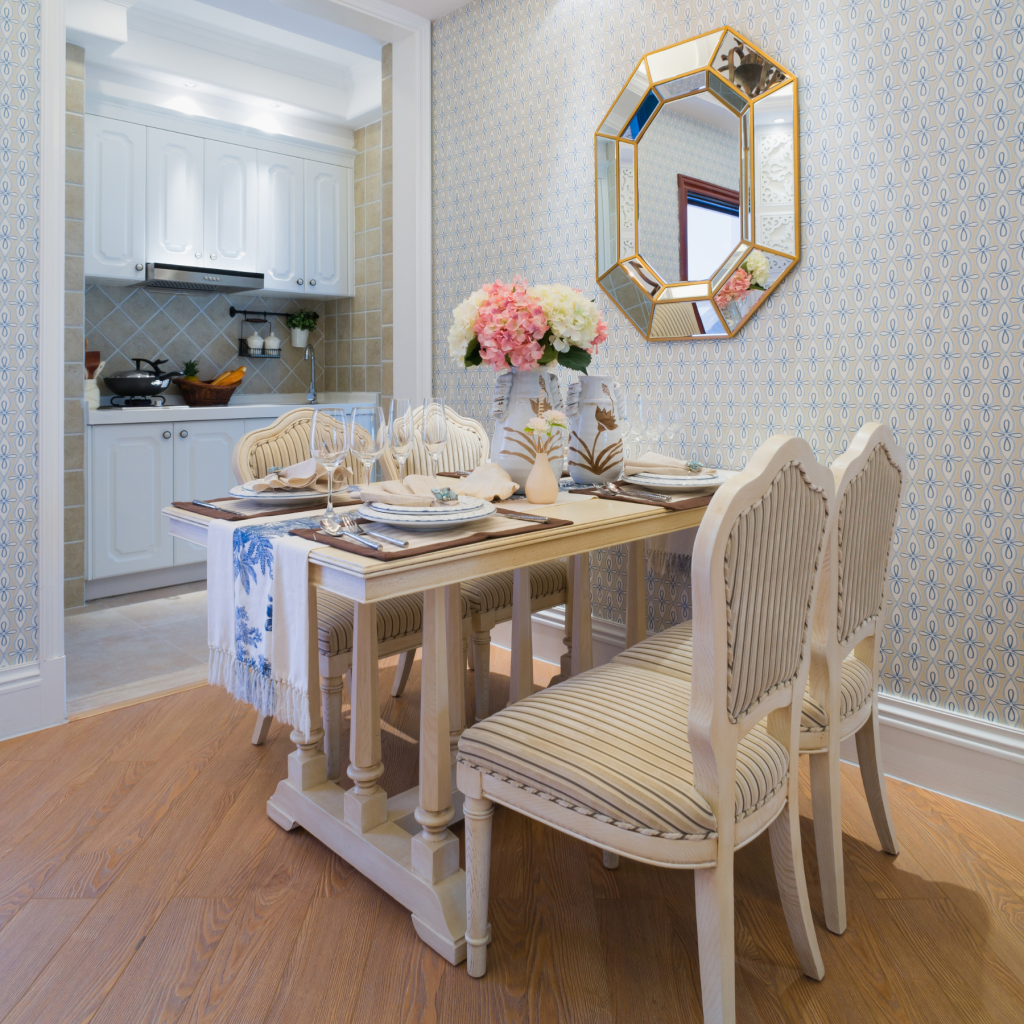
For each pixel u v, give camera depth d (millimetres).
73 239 3625
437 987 1393
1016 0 1841
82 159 3633
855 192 2129
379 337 4883
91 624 3551
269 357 4973
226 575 1605
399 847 1641
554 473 1924
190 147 4242
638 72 2566
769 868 1760
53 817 1938
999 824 1921
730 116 2348
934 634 2080
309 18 3529
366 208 4898
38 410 2377
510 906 1624
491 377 3211
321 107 4605
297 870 1734
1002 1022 1307
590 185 2770
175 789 2086
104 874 1709
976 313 1954
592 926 1562
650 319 2615
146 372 4172
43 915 1571
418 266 3410
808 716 1445
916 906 1606
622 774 1161
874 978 1407
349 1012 1334
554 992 1381
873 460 1489
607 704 1356
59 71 2348
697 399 2535
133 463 3920
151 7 3830
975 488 1987
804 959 1393
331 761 2002
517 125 3002
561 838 1893
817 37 2168
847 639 1520
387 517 1460
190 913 1583
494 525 1555
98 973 1416
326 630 1962
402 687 2725
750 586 1091
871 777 1753
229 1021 1312
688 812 1102
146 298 4465
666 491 2004
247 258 4520
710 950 1126
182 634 3412
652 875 1738
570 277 2873
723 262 2398
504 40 3018
